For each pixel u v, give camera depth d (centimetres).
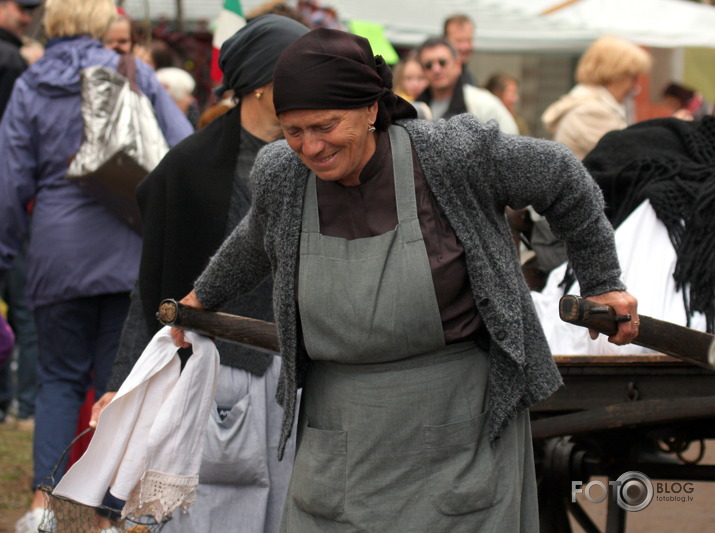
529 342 416
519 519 423
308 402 434
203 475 536
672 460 629
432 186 399
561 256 718
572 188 409
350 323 403
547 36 1841
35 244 759
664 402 507
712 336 448
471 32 1364
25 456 1023
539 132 2567
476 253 398
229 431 532
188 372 484
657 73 2291
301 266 410
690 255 583
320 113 384
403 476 410
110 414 480
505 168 403
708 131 649
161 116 796
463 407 411
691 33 1847
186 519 534
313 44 387
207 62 1465
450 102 1168
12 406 1273
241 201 552
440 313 404
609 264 424
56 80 755
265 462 545
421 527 407
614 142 664
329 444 418
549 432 537
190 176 549
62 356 761
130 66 771
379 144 405
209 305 472
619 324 422
